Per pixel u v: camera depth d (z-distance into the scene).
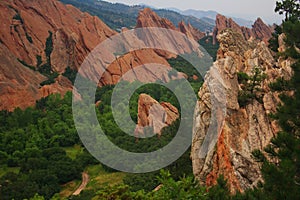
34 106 79.75
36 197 34.97
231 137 24.42
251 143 24.31
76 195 41.09
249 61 32.31
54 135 60.91
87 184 44.03
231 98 27.17
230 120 25.98
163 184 17.72
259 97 27.12
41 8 132.00
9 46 109.19
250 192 16.02
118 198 19.27
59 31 119.88
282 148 16.41
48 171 46.78
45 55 112.62
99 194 20.30
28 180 43.62
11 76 87.12
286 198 14.05
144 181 34.56
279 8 36.78
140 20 126.00
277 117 18.16
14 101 78.69
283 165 14.78
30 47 112.56
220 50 37.38
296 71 18.09
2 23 112.50
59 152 54.44
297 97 17.36
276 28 39.44
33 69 104.00
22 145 56.59
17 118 68.06
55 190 43.44
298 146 15.46
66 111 70.81
